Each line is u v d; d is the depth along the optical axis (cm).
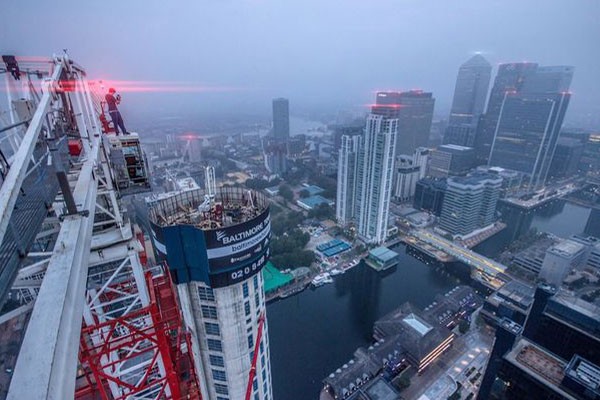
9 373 1393
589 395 5606
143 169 3994
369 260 17238
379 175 17538
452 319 12475
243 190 4634
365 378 9700
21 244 1307
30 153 1297
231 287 3775
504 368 6812
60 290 1151
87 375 4303
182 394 4725
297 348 11600
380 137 16862
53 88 2630
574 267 15388
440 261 17338
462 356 11088
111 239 3591
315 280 15275
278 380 10275
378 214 18300
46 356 873
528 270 15900
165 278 5397
